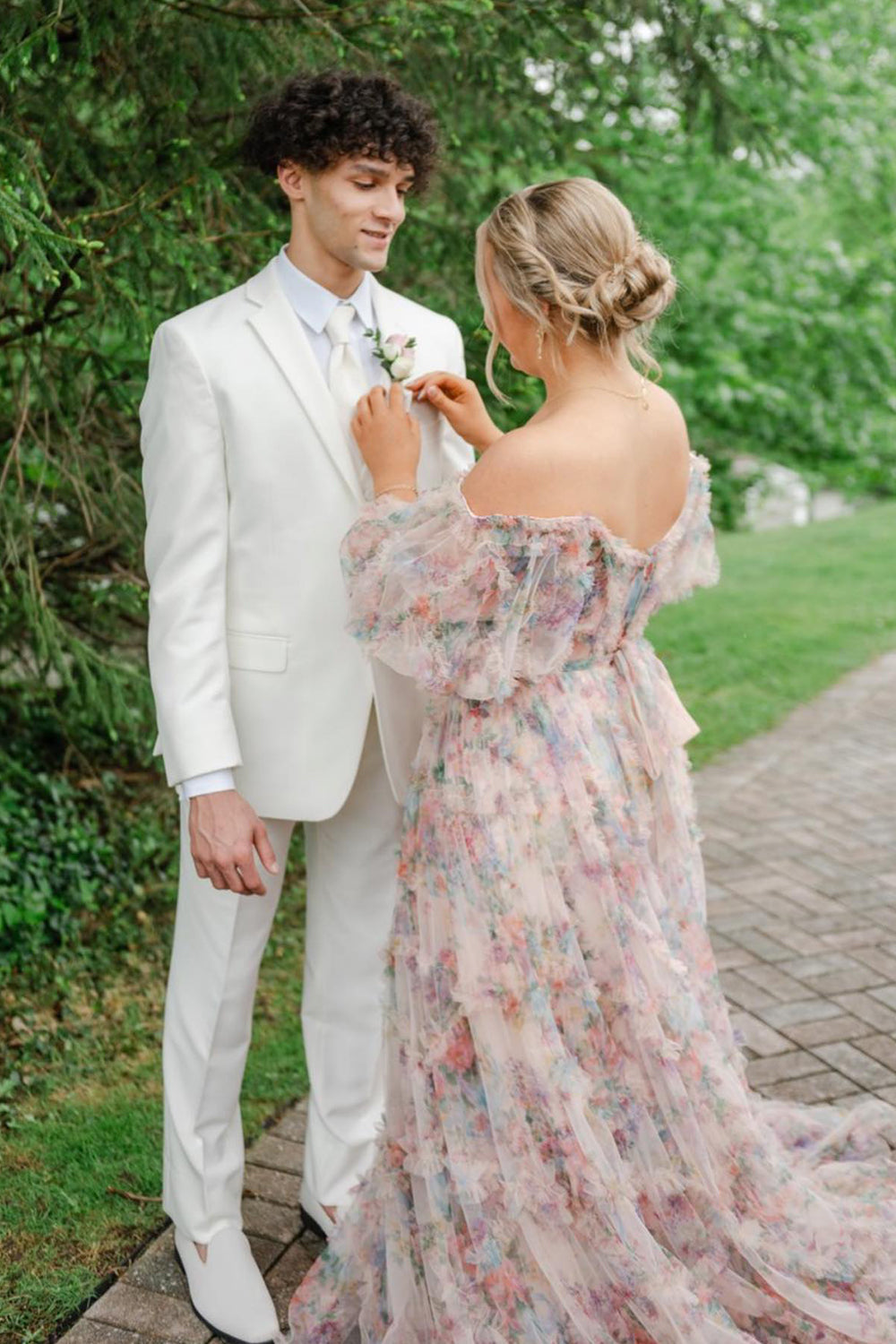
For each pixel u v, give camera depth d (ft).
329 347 6.73
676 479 6.36
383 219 6.41
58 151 9.55
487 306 6.22
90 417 11.70
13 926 11.42
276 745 6.77
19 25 8.23
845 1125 7.93
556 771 6.11
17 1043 10.16
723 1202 6.47
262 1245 7.72
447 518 5.79
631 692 6.48
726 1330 6.11
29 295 10.55
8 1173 8.46
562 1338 6.13
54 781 13.84
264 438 6.46
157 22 9.27
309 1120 7.77
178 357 6.40
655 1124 6.31
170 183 9.56
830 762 18.40
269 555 6.62
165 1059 7.22
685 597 6.77
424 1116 6.30
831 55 32.27
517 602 5.80
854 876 13.96
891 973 11.48
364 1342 6.66
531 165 12.34
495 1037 6.08
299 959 11.89
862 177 38.09
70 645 11.93
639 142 16.62
